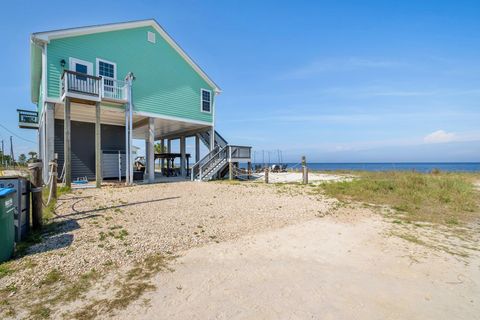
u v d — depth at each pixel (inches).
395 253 150.6
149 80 510.3
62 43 406.6
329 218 232.7
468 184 454.3
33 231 174.7
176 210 251.1
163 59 533.3
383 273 125.3
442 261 139.3
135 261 135.8
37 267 124.8
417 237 179.6
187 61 574.9
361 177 646.5
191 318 89.7
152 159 514.6
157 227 193.0
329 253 150.9
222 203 293.0
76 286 109.8
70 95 365.1
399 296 104.6
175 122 574.9
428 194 343.3
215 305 97.5
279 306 97.1
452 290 109.7
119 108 462.3
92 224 193.5
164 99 534.0
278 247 160.2
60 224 191.9
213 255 146.3
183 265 132.6
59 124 523.2
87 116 511.2
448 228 202.1
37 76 521.3
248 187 439.5
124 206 260.2
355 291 108.3
